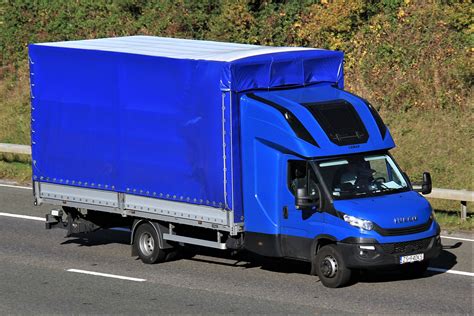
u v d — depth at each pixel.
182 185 19.73
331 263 18.22
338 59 20.73
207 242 19.88
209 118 19.06
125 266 20.77
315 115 18.66
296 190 18.42
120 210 21.02
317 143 18.41
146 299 17.91
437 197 24.30
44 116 21.98
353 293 17.94
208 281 19.22
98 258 21.58
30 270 20.47
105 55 20.69
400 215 18.06
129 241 23.41
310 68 20.30
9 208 27.22
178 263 20.94
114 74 20.58
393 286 18.45
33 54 21.92
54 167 22.05
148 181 20.33
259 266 20.48
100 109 20.95
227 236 19.84
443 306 16.98
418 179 28.23
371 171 18.88
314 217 18.41
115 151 20.81
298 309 16.91
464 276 19.25
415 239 18.14
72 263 21.09
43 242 23.27
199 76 19.12
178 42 22.33
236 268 20.34
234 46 21.45
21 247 22.72
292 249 18.78
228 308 17.11
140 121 20.25
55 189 22.19
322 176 18.36
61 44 21.94
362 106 19.30
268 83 19.50
